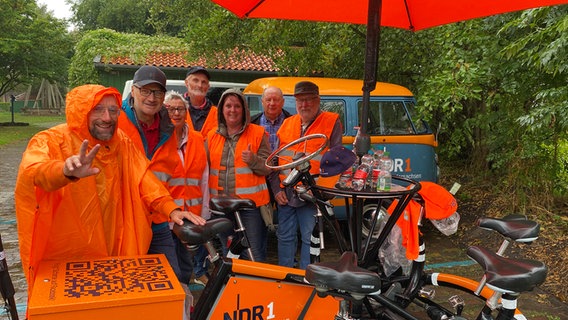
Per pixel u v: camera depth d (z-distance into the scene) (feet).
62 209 7.63
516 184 22.08
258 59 54.49
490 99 21.27
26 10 87.10
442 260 18.08
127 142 8.71
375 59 9.53
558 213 20.95
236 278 8.68
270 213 13.20
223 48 27.78
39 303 6.10
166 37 60.85
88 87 7.79
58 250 7.75
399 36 25.36
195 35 27.43
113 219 8.30
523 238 8.95
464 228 21.44
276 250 18.81
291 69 29.01
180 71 54.44
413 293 10.04
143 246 8.60
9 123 88.48
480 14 11.17
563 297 14.67
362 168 9.37
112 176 8.22
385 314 9.62
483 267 7.66
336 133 13.52
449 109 21.62
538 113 16.01
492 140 22.40
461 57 19.67
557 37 14.99
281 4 12.12
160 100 9.95
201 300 8.75
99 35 58.95
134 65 55.01
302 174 9.61
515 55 17.51
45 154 7.24
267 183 14.07
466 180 27.94
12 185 31.19
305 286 9.07
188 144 12.28
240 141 12.96
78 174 6.70
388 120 19.53
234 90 12.93
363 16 12.96
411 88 27.58
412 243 9.84
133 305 6.40
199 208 12.70
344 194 8.96
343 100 18.86
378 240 9.55
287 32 26.45
